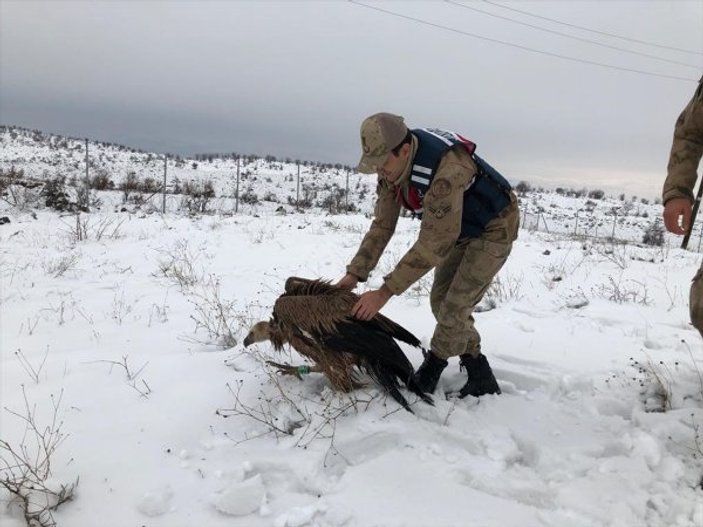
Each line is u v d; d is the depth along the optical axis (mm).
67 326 5707
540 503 2889
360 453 3297
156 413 3668
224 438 3398
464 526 2650
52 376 4281
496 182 3566
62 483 2902
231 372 4254
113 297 6988
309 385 4012
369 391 3881
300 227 14328
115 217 16094
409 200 3521
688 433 3371
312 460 3133
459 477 3066
